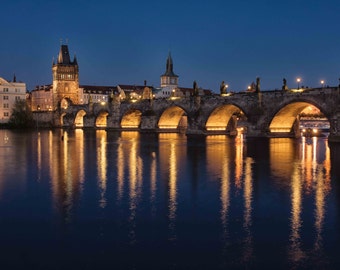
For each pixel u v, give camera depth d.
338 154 61.25
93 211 26.42
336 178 39.00
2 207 27.45
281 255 19.09
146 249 19.81
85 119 183.12
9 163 49.88
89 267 17.86
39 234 21.95
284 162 51.41
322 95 84.50
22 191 32.53
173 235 21.78
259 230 22.59
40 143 85.69
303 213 26.00
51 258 18.83
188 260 18.55
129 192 32.12
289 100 92.44
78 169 44.69
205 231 22.44
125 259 18.67
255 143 84.31
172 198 30.08
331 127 82.69
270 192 32.28
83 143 85.88
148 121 140.88
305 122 174.88
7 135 120.94
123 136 115.25
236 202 28.89
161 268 17.73
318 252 19.44
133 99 160.12
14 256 19.08
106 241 20.91
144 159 54.47
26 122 193.62
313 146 75.75
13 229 22.81
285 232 22.25
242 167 46.62
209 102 115.75
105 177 39.22
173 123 145.12
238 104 105.88
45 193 31.75
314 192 32.34
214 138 103.69
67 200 29.42
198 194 31.45
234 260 18.55
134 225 23.48
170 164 49.19
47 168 45.44
